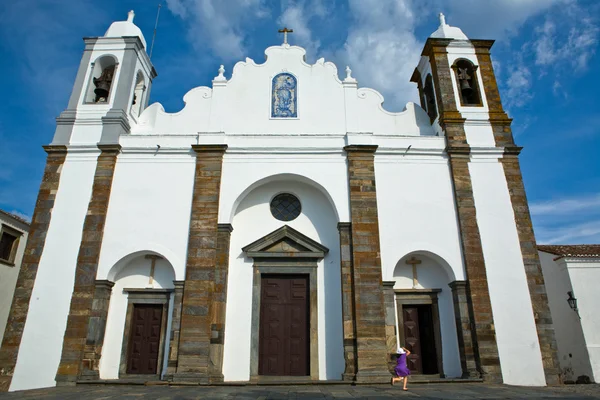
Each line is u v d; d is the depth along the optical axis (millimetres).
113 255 14469
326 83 17328
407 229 14969
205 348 13227
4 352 13273
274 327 14898
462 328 13945
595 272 18344
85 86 16906
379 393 11039
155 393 11125
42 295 13875
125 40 17609
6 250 20094
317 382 12953
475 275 14320
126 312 14594
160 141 15859
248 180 15438
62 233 14594
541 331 13820
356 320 13617
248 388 12367
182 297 13914
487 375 13305
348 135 15930
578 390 11883
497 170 15734
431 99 18578
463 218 15008
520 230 14938
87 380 13055
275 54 17750
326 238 15641
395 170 15695
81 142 15773
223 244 14562
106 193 15023
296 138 16016
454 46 17922
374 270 14180
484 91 17188
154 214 14953
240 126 16609
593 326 17547
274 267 15234
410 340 15016
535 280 14359
